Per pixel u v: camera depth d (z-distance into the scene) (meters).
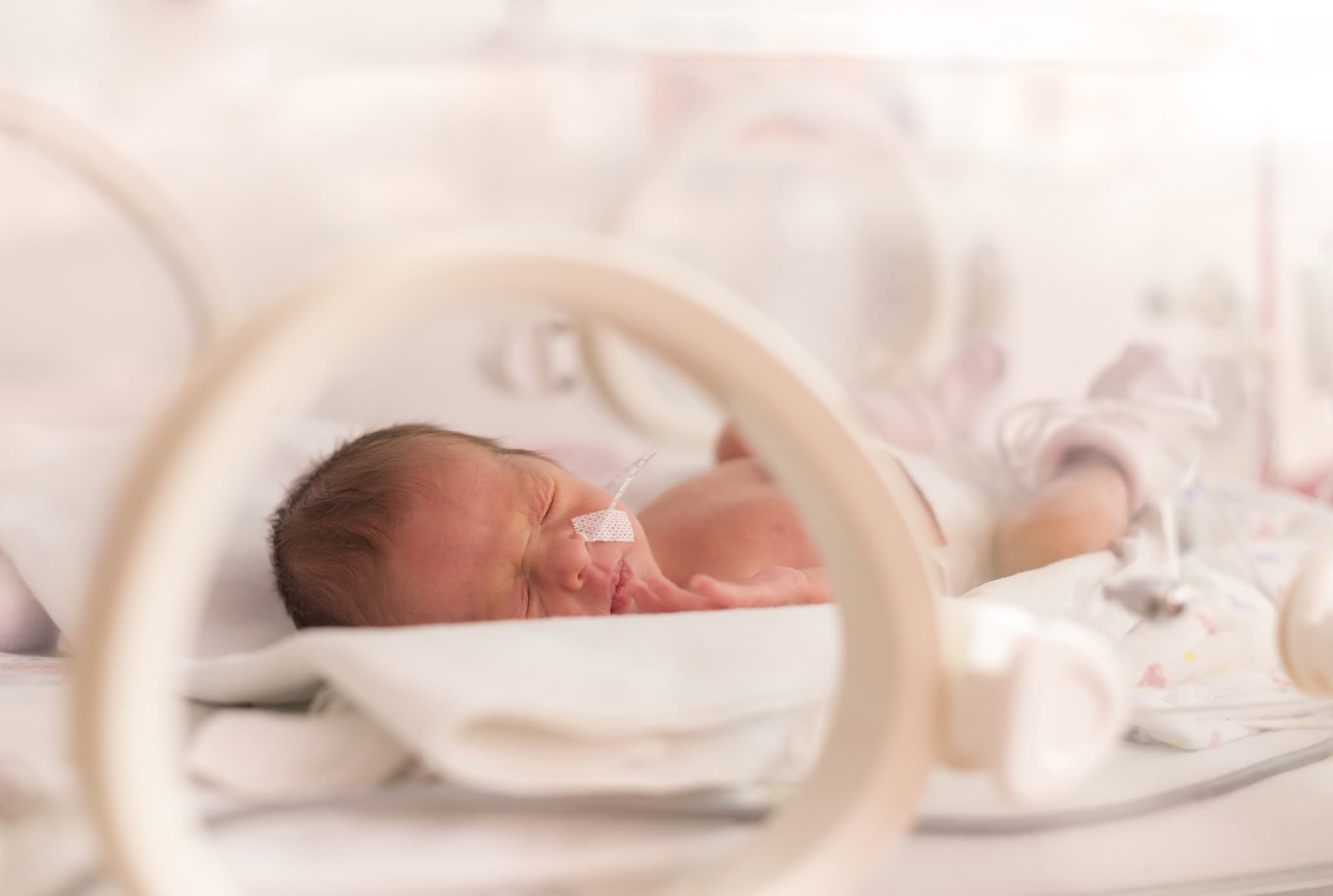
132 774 0.40
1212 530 1.09
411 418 1.78
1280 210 1.91
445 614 0.90
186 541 0.40
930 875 0.63
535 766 0.55
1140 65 1.92
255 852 0.54
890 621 0.47
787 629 0.66
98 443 1.24
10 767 0.61
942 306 1.86
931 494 1.02
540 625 0.65
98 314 1.77
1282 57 1.91
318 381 0.42
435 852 0.55
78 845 0.57
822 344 1.97
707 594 0.87
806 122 1.83
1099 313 1.99
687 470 1.34
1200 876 0.66
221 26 1.72
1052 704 0.47
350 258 0.41
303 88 1.77
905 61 1.88
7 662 0.91
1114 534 1.00
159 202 1.41
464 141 1.84
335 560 0.91
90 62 1.67
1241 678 0.91
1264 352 1.87
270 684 0.67
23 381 1.75
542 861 0.55
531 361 1.72
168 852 0.41
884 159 1.95
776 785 0.62
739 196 1.93
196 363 0.43
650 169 1.64
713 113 1.65
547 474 0.95
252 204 1.79
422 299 0.41
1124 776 0.72
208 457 0.39
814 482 0.46
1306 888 0.68
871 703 0.49
